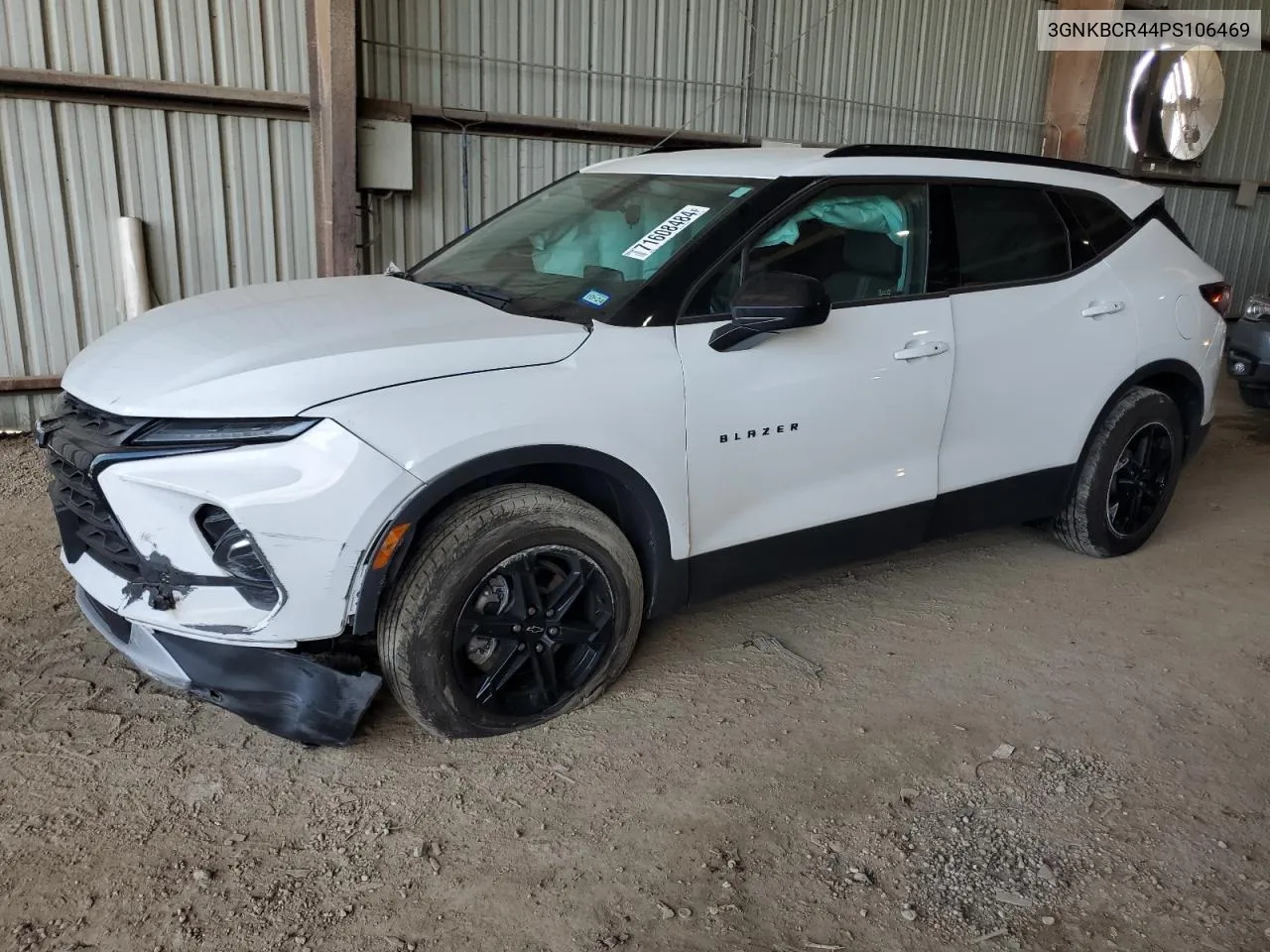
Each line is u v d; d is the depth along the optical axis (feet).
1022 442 13.28
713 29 25.43
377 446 8.45
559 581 9.91
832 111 28.45
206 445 8.27
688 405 10.07
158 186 19.70
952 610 13.37
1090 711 11.00
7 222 18.61
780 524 11.16
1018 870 8.45
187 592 8.55
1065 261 13.60
